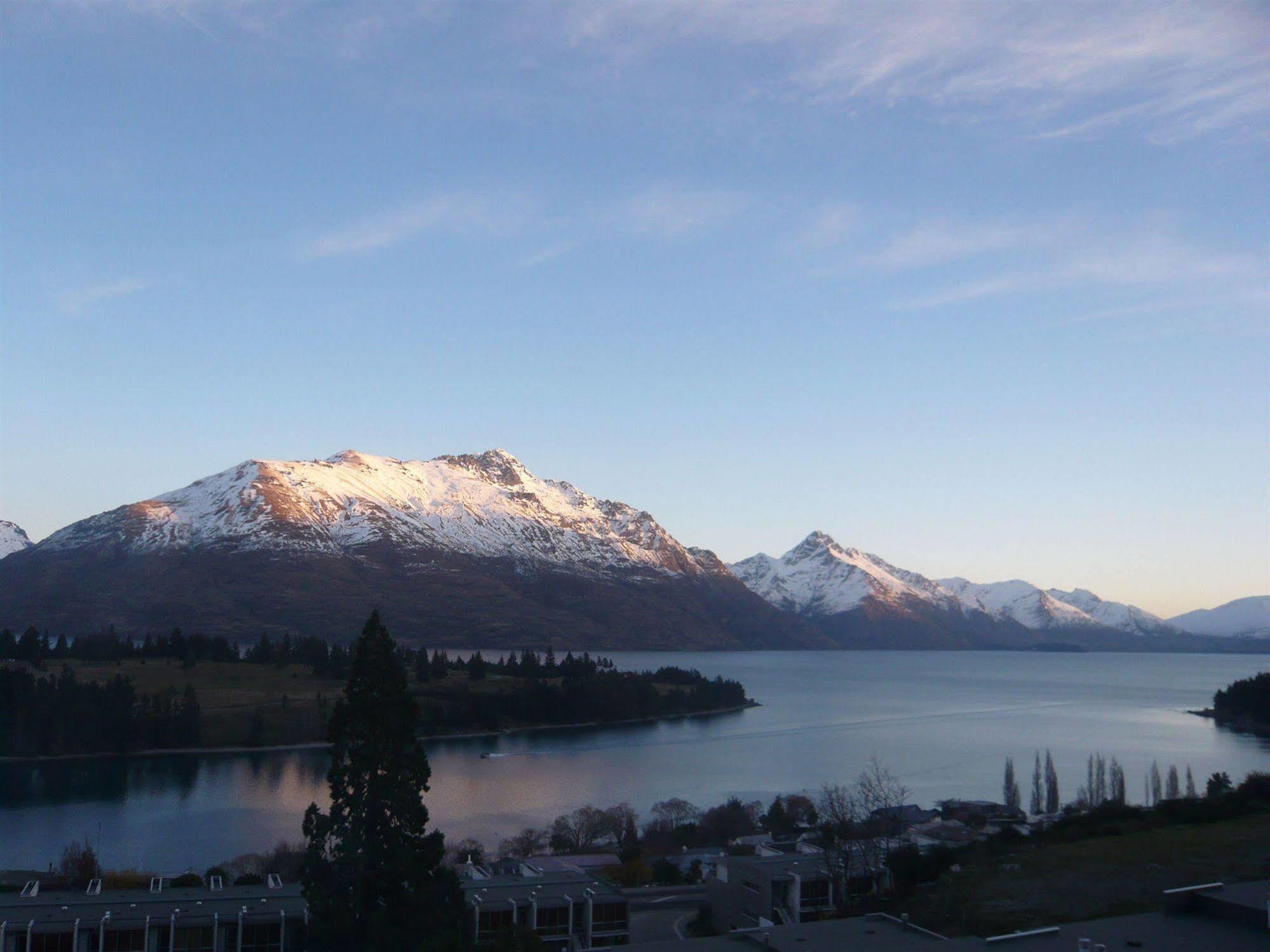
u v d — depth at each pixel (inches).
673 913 2994.6
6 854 4633.4
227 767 7559.1
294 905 2576.3
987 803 5236.2
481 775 7165.4
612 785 6732.3
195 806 5979.3
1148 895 2082.9
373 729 2139.5
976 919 2000.5
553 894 2696.9
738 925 2728.8
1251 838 2591.0
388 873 2074.3
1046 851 2625.5
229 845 4837.6
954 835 3772.1
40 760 7746.1
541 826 5182.1
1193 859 2369.6
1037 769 5689.0
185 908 2546.8
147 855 4598.9
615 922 2655.0
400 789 2122.3
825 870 2787.9
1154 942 1403.8
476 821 5354.3
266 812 5757.9
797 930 1555.1
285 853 3946.9
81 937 2400.3
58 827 5329.7
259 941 2458.2
